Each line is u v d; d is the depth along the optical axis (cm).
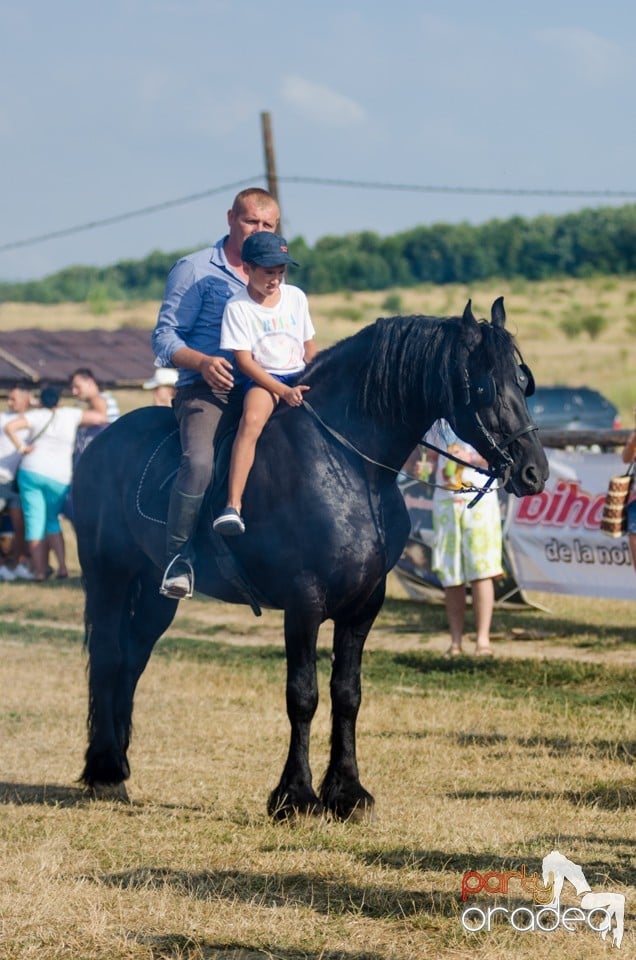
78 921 688
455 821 893
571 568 1750
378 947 653
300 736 891
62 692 1388
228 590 927
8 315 12225
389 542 889
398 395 869
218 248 955
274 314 891
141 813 927
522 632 1745
